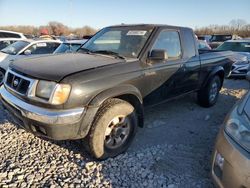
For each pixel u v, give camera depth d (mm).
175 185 3133
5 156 3592
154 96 4285
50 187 2994
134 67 3820
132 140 3869
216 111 5895
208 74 5680
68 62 3662
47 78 3158
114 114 3496
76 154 3713
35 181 3094
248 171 2363
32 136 4184
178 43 4754
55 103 3070
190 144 4215
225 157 2602
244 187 2389
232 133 2689
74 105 3135
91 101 3256
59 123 3068
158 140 4320
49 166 3408
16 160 3504
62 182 3090
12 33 13180
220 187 2631
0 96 3902
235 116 2859
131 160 3631
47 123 3074
